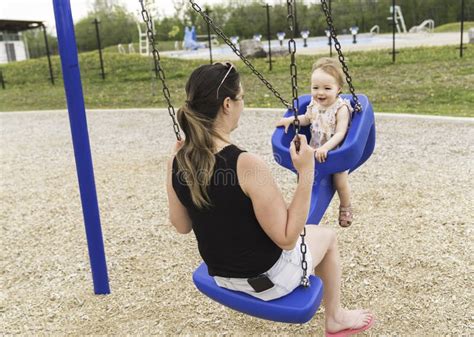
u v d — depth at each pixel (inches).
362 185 193.3
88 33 1489.9
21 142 326.6
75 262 147.8
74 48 113.1
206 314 116.1
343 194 125.8
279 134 118.6
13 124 395.2
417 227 152.8
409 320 108.1
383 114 305.3
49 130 361.7
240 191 68.1
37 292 131.6
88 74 615.5
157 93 494.0
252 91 448.1
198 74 69.2
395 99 365.1
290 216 70.0
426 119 288.7
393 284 122.5
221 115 69.4
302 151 69.5
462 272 124.7
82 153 117.8
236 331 108.7
